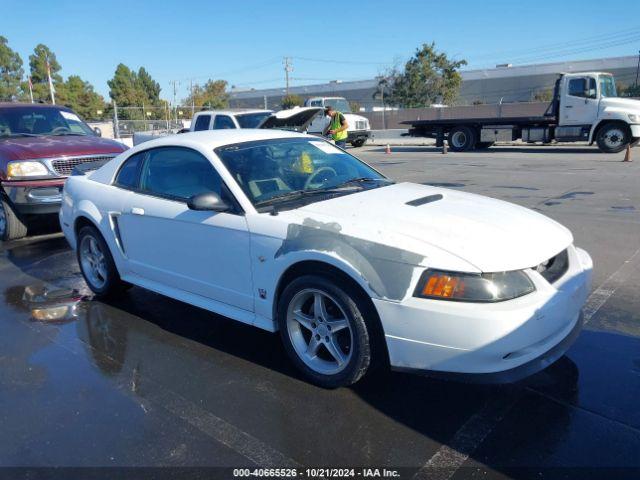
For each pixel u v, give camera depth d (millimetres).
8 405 3396
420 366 3006
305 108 8375
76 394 3502
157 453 2873
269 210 3645
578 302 3256
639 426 2939
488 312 2809
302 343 3537
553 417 3045
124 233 4688
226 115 13758
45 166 7441
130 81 70188
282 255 3395
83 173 5715
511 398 3250
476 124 20266
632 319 4293
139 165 4723
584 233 6875
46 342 4320
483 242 3078
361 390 3414
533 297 2953
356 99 69625
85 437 3035
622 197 9117
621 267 5543
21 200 7383
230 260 3777
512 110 36031
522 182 11250
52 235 8266
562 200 9055
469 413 3123
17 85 74250
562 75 18375
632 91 44125
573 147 20453
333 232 3250
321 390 3428
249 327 4480
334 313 3383
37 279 6039
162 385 3574
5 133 8516
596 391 3287
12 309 5109
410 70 46906
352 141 25094
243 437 2980
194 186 4129
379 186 4238
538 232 3365
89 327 4598
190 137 4445
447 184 11344
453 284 2879
